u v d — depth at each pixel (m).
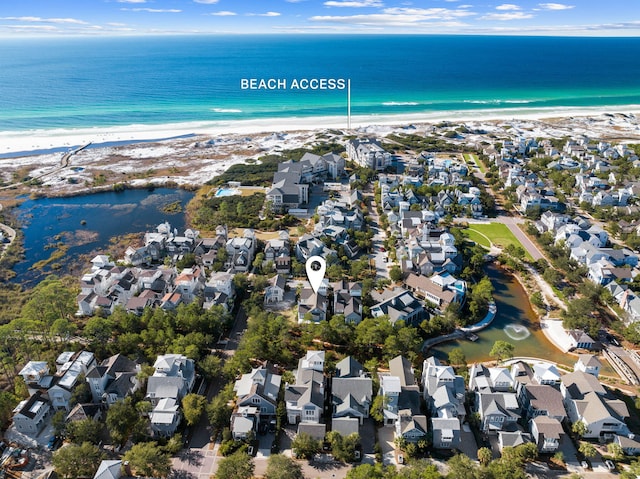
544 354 120.12
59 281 145.38
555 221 184.88
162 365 101.69
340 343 120.44
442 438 89.88
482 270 160.12
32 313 125.94
